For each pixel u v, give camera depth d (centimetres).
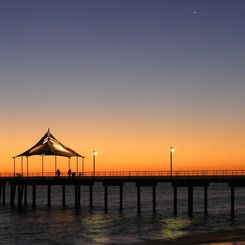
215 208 8431
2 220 6291
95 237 4716
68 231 5203
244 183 6278
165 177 6706
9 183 7906
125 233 4978
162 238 4503
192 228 5347
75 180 7244
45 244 4353
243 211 7700
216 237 4397
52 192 17825
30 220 6272
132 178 6856
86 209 7800
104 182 6988
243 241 4166
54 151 7700
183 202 10369
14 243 4434
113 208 8181
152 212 7206
